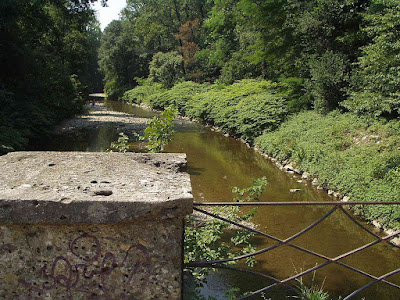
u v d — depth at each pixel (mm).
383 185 7137
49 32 23297
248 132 15805
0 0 15367
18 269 2146
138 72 47906
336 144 9992
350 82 12211
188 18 42469
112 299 2172
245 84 21656
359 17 12977
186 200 2062
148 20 45344
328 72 12766
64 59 27156
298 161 10930
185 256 3590
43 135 16406
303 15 14773
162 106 31922
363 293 4562
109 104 39625
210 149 14633
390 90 10359
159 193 2166
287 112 15375
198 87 31219
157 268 2158
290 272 5000
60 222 1996
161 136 7152
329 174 8984
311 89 14359
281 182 9820
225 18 29062
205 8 40875
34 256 2133
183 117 26547
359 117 11359
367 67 11125
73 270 2145
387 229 6422
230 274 4820
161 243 2139
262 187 4289
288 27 16391
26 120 14938
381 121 10352
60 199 1994
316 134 11453
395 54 9969
